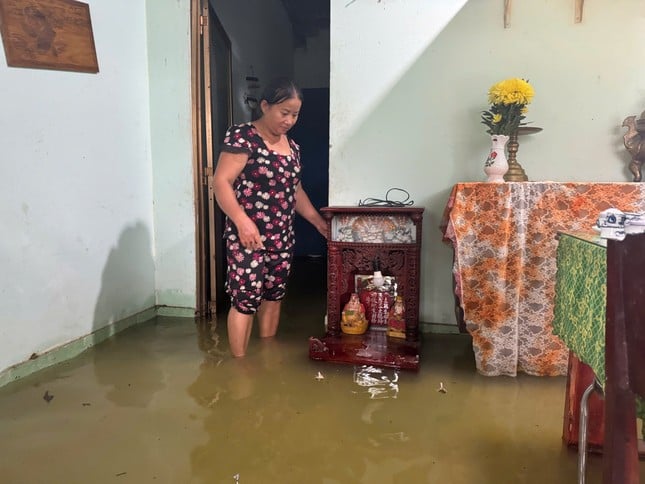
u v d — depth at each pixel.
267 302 2.50
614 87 2.36
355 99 2.65
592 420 1.43
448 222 2.10
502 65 2.46
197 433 1.57
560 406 1.77
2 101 1.91
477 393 1.88
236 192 2.21
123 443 1.51
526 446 1.49
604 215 1.14
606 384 0.76
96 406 1.76
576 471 1.36
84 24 2.34
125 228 2.73
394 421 1.65
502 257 1.98
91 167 2.44
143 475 1.34
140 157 2.86
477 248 2.02
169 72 2.88
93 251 2.46
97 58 2.45
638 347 0.71
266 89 2.12
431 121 2.58
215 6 3.50
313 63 5.85
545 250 1.97
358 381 2.00
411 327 2.39
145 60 2.89
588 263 1.08
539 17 2.40
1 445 1.49
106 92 2.54
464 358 2.27
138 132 2.84
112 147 2.60
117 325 2.68
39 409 1.74
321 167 5.36
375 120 2.64
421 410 1.73
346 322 2.50
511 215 1.98
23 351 2.04
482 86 2.50
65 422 1.64
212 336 2.62
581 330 1.11
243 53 4.14
